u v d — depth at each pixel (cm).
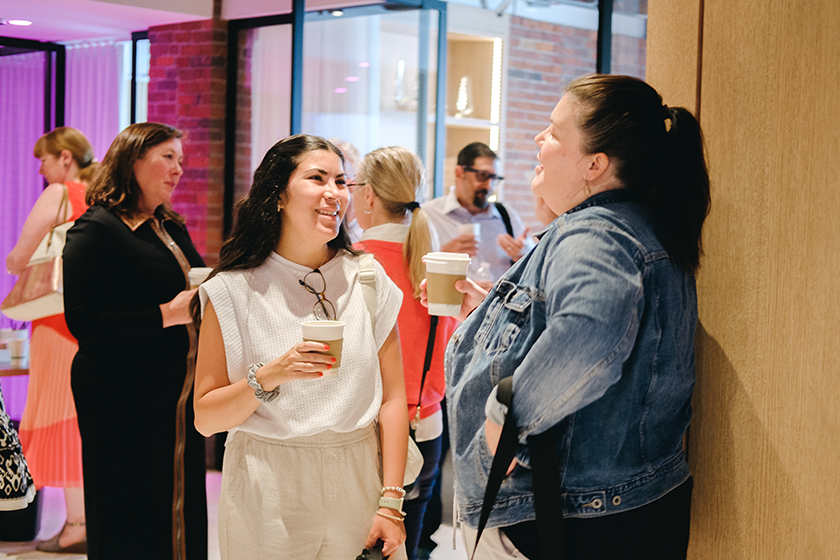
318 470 169
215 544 374
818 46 153
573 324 125
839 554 153
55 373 360
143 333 249
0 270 611
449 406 155
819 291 154
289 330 173
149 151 267
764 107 162
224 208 538
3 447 313
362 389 176
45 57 607
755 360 165
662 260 139
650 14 188
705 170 149
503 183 663
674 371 144
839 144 150
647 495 144
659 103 146
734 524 170
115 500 255
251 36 516
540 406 130
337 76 488
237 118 528
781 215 160
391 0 504
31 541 374
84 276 253
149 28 542
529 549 145
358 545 173
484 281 411
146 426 258
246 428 168
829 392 153
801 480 158
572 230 136
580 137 142
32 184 612
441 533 396
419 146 550
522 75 661
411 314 253
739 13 167
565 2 578
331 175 178
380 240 258
